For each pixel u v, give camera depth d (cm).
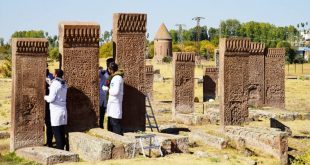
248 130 1905
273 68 3406
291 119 2942
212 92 4012
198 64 9650
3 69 6900
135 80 1908
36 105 1606
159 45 10806
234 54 2050
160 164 1404
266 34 19650
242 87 2067
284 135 1772
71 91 1688
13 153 1562
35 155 1453
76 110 1695
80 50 1698
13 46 1573
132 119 1908
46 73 1634
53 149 1513
